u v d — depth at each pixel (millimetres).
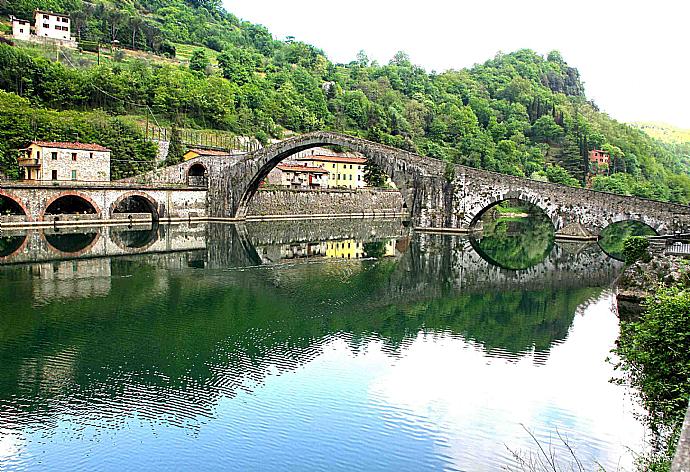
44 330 31922
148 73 146375
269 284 45906
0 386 24234
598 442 19672
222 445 19469
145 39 189250
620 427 20734
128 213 88438
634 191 139750
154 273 49281
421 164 81688
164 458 18578
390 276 50656
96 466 18234
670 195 148125
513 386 24531
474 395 23578
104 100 127625
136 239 71000
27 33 155000
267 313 36531
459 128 186625
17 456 18766
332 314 36688
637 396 23359
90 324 33219
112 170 102625
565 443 18203
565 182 148500
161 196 92000
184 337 31047
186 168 102062
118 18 189125
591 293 43781
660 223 66188
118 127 107438
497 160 163750
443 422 21203
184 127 137875
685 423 10000
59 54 149750
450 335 32125
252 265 54844
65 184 79875
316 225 99812
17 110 92562
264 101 164875
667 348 18984
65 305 37438
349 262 58125
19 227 75188
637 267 39406
